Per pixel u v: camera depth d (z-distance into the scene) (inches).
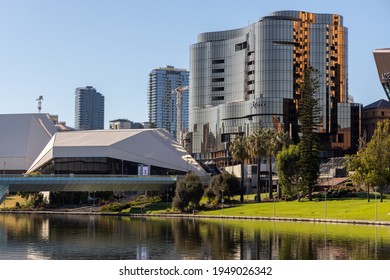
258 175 7229.3
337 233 4296.3
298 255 3312.0
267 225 5128.0
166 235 4453.7
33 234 4660.4
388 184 6077.8
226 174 7185.0
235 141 7327.8
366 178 5974.4
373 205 5757.9
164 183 7667.3
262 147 7155.5
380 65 7263.8
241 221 5703.7
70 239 4284.0
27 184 6943.9
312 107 7209.6
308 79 7573.8
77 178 7140.8
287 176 6865.2
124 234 4571.9
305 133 6924.2
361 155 6333.7
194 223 5561.0
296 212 5959.6
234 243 3887.8
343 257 3203.7
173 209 6983.3
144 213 7066.9
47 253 3602.4
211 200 7249.0
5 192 6835.6
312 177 6766.7
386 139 6195.9
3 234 4672.7
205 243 3924.7
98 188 7357.3
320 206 6136.8
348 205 5989.2
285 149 7155.5
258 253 3435.0
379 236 4074.8
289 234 4293.8
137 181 7509.8
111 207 7647.6
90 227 5270.7
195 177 7047.2
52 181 7037.4
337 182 7746.1
